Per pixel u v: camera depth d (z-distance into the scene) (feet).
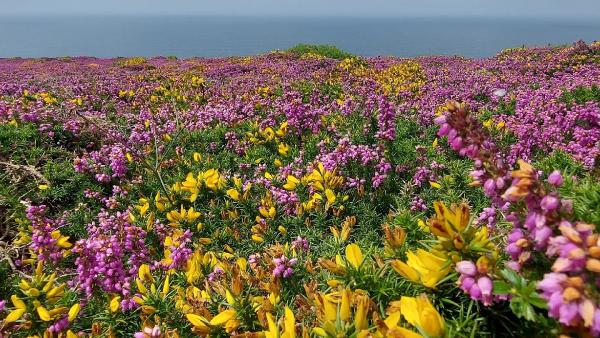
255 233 15.84
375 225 16.20
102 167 23.20
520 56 67.05
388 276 7.39
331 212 16.46
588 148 18.48
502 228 8.98
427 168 18.79
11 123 26.68
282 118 29.22
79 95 41.19
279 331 7.44
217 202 18.42
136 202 20.70
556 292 4.25
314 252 13.76
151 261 14.67
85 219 20.12
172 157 24.62
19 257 17.90
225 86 48.62
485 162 6.21
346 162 18.83
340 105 31.01
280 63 76.74
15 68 97.04
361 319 6.26
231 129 27.68
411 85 43.34
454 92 36.27
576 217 5.40
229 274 11.45
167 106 35.86
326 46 95.55
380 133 20.90
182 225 16.40
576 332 4.62
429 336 5.37
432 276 5.96
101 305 12.48
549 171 14.62
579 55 55.16
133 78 60.34
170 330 10.05
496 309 5.78
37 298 10.96
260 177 19.75
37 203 21.54
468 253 5.80
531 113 24.32
